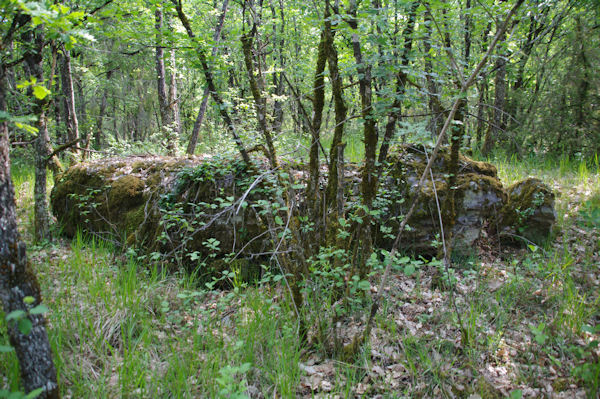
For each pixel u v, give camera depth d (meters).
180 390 2.48
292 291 3.09
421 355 2.84
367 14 2.89
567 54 4.19
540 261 4.03
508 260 4.35
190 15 8.09
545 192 4.55
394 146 4.62
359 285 2.79
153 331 3.21
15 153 8.45
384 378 2.72
